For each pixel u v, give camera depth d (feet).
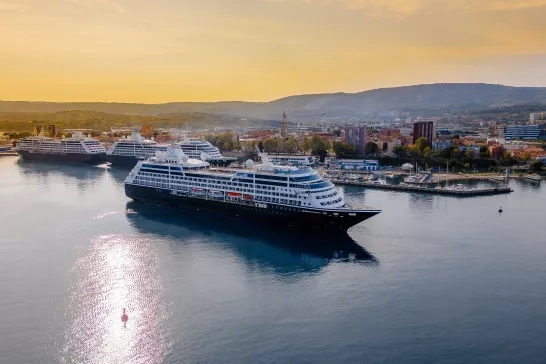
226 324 404.36
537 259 553.23
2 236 642.63
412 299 449.89
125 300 447.42
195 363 350.43
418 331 392.27
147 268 527.40
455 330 393.70
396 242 618.03
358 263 544.21
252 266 536.01
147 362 351.87
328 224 641.81
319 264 541.75
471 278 498.69
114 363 350.64
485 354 360.07
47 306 434.30
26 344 373.20
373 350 365.40
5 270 518.78
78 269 522.47
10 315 417.28
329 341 377.91
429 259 554.87
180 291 467.93
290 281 493.36
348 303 442.50
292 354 360.48
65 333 388.98
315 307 434.71
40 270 518.78
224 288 475.72
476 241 619.67
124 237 642.63
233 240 631.97
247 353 362.33
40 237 639.35
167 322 407.23
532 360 352.69
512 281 490.49
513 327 398.42
